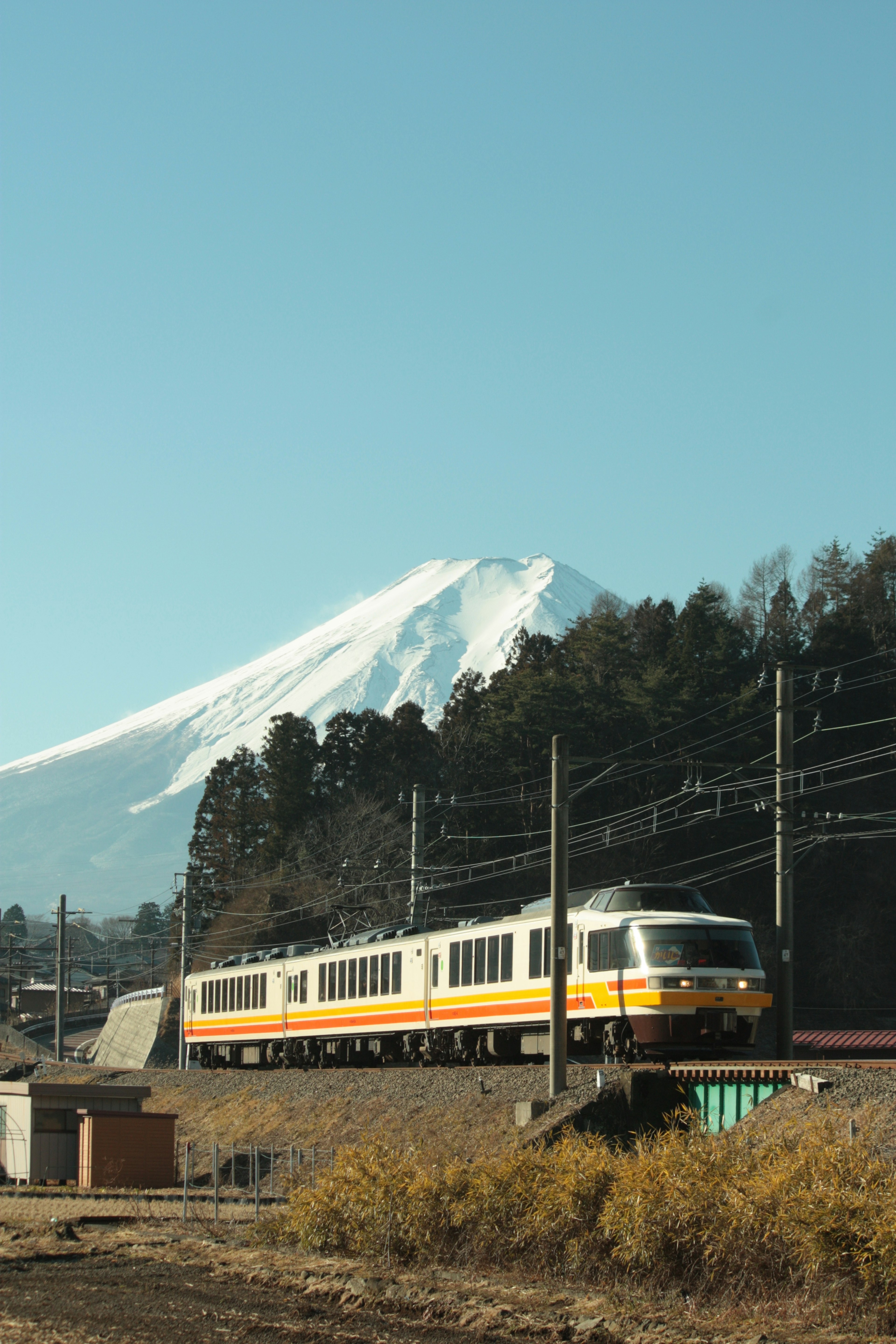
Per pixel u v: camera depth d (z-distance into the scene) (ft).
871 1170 78.54
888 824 402.52
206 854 479.41
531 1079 148.87
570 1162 93.97
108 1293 87.81
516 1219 94.22
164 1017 432.25
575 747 400.47
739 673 416.87
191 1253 104.06
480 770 432.25
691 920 146.00
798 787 392.68
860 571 474.90
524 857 367.45
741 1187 81.51
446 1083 161.99
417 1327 77.10
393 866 377.91
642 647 470.39
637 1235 83.61
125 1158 173.37
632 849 390.83
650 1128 124.88
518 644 493.36
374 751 460.55
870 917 387.14
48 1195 155.53
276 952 245.24
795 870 392.47
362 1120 167.02
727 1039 143.02
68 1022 633.61
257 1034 236.02
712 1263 80.23
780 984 147.74
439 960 181.78
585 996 150.71
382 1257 97.86
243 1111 202.28
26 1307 82.79
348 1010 204.44
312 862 419.33
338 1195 103.65
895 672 429.79
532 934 161.68
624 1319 75.56
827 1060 119.34
